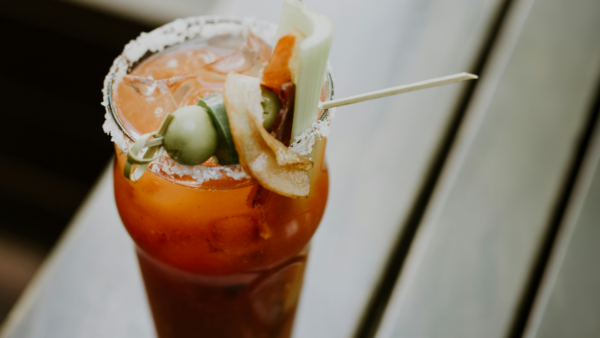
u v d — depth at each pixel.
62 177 0.86
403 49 0.50
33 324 0.39
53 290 0.40
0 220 0.84
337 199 0.42
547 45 0.50
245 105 0.27
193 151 0.27
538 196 0.42
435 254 0.40
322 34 0.26
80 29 0.82
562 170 0.43
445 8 0.54
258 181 0.27
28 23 0.82
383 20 0.53
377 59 0.49
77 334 0.39
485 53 0.50
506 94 0.47
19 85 0.86
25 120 0.86
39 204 0.84
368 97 0.29
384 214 0.41
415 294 0.38
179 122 0.27
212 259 0.31
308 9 0.27
